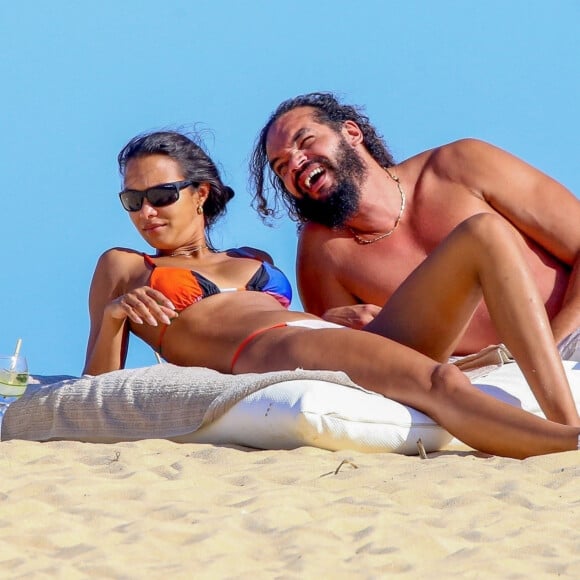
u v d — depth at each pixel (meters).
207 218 23.44
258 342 19.83
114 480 14.20
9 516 12.15
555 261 24.06
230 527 11.57
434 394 17.28
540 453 16.30
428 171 24.75
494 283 18.09
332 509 12.50
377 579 9.98
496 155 24.50
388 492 13.65
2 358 22.00
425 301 19.17
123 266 22.36
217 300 21.25
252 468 15.17
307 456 15.95
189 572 10.05
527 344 17.81
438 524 12.13
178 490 13.44
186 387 18.19
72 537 11.27
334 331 18.91
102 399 19.00
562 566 10.54
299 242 25.62
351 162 24.45
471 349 22.98
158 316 20.08
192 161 23.00
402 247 24.36
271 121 25.30
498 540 11.48
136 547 10.87
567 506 13.07
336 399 16.89
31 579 9.72
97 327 22.28
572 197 24.20
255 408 17.11
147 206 22.61
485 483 14.15
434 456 17.05
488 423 16.69
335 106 25.02
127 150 23.11
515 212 24.00
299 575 10.07
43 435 19.70
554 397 17.59
